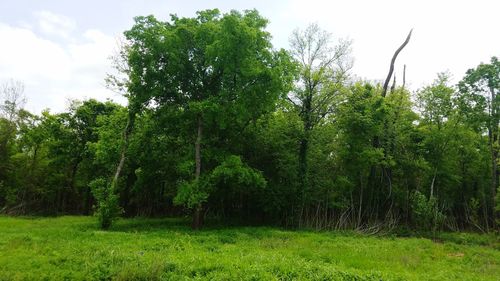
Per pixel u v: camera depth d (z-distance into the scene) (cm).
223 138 2772
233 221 3072
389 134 3059
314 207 3008
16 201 4178
